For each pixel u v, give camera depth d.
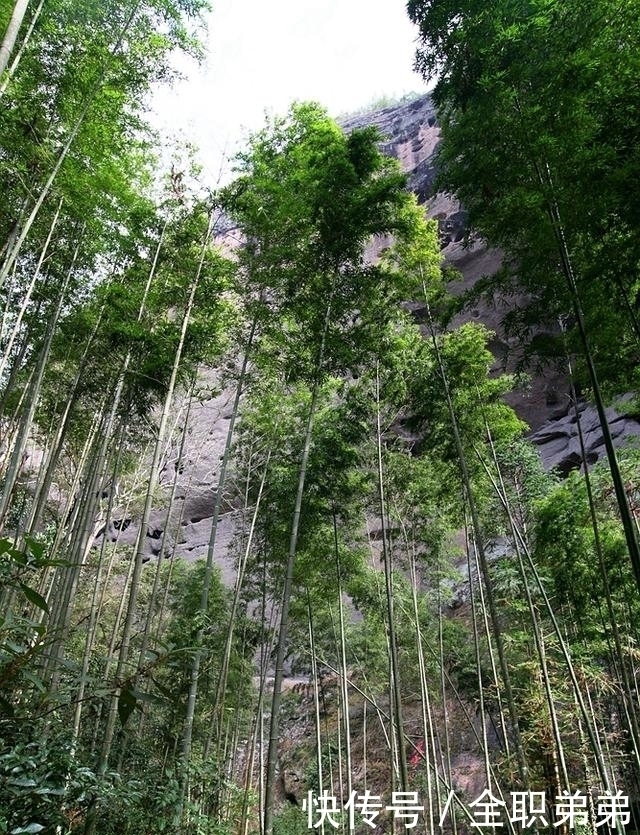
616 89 3.93
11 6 5.22
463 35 5.14
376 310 7.99
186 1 6.86
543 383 19.50
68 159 6.47
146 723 9.02
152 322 8.26
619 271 4.39
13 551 1.96
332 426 9.41
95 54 6.42
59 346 8.89
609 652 9.29
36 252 7.68
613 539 8.62
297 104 8.78
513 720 7.28
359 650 13.69
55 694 2.45
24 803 2.53
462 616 14.72
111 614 13.33
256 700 14.47
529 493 11.28
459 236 23.02
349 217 7.14
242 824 10.84
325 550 10.55
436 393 8.67
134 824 4.74
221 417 21.64
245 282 8.43
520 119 4.74
